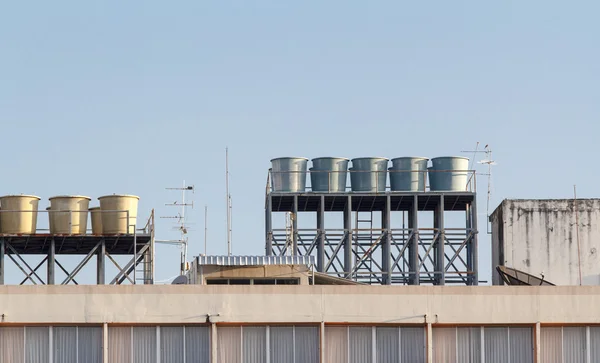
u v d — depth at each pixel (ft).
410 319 605.31
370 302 605.73
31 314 597.11
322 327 603.26
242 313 602.44
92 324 599.16
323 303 604.49
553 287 611.06
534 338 609.42
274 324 604.08
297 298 604.49
